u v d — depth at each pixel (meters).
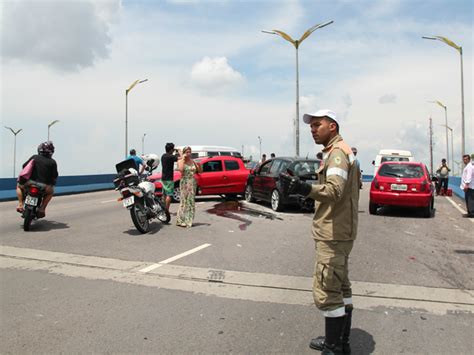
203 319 4.30
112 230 9.34
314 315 4.45
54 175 9.37
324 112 3.53
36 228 9.55
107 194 20.73
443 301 4.98
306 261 6.74
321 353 3.54
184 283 5.50
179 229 9.51
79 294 5.02
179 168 9.75
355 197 3.45
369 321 4.35
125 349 3.63
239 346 3.72
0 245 7.71
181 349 3.64
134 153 13.73
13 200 16.88
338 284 3.40
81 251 7.26
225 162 15.42
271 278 5.78
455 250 7.79
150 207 9.41
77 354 3.53
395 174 12.42
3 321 4.20
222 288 5.32
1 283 5.43
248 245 7.91
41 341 3.76
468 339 3.95
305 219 11.22
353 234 3.42
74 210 12.92
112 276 5.77
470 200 12.33
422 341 3.89
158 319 4.29
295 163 12.51
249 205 14.06
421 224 10.91
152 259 6.73
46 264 6.38
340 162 3.29
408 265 6.63
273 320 4.30
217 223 10.43
